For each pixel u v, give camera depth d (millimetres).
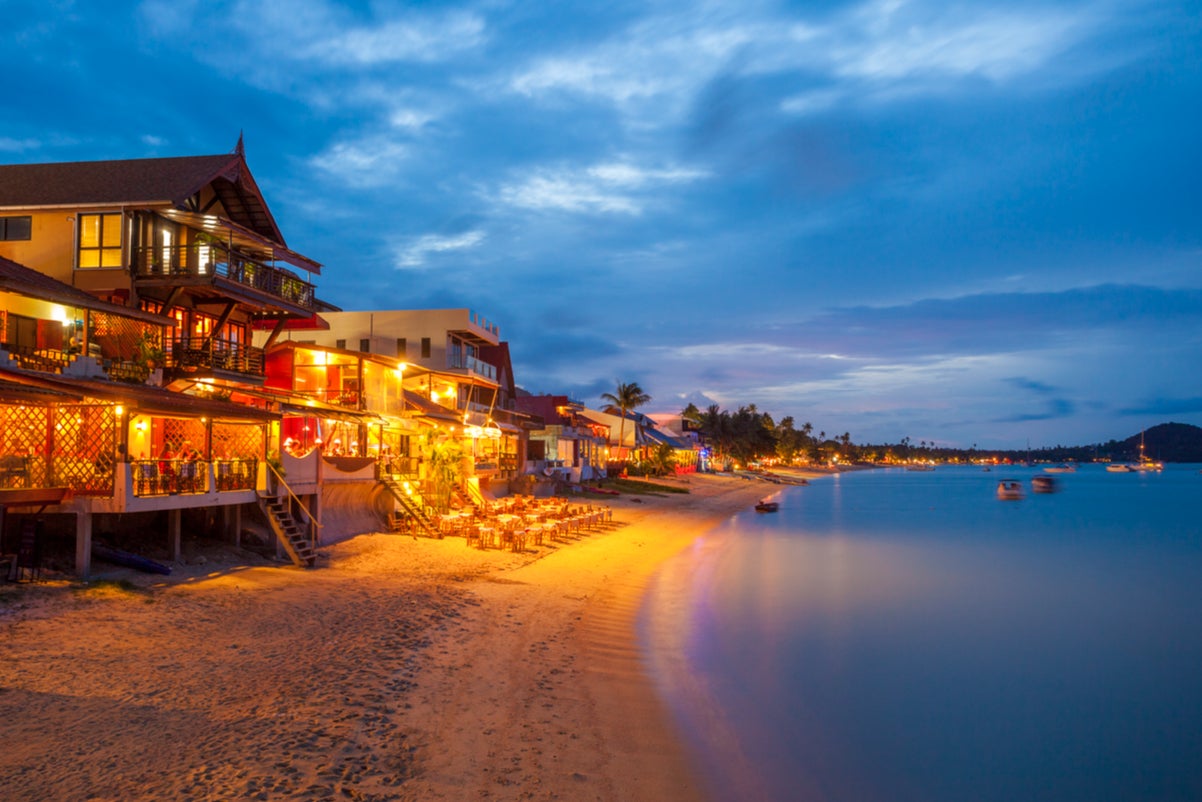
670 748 12367
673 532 45250
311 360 36656
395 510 33188
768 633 21281
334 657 14375
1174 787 12375
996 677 18219
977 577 33438
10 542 17844
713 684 16125
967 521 64062
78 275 27156
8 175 30312
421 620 17922
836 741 13617
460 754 10852
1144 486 158875
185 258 28562
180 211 27734
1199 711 16047
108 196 27469
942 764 12969
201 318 31031
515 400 69500
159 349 26453
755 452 178625
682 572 30625
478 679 14336
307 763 9844
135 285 27078
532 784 10289
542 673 15336
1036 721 15289
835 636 21484
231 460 22031
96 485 17828
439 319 53969
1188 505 90688
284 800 8828
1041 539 49938
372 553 26391
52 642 13305
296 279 33938
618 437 97062
